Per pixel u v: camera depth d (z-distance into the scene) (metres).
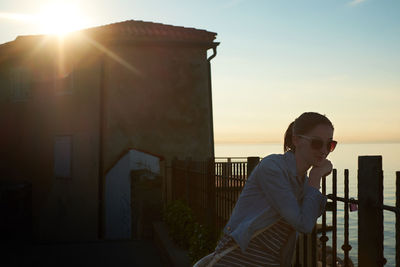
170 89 16.19
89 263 8.26
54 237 17.42
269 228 2.07
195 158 16.27
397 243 2.24
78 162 16.55
